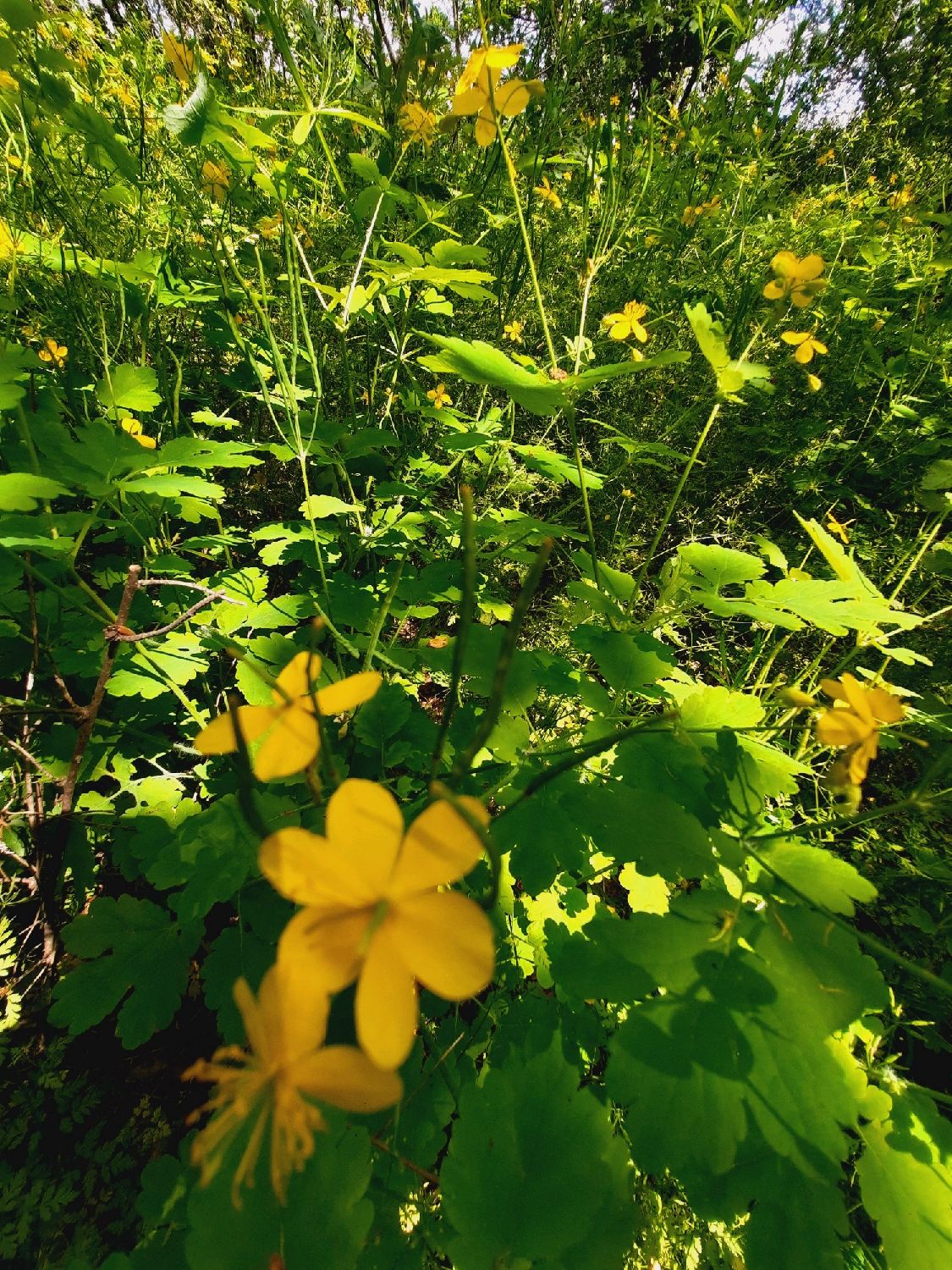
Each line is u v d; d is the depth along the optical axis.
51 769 0.16
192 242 0.27
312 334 0.30
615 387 0.33
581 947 0.09
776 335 0.37
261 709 0.06
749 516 0.31
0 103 0.16
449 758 0.15
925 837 0.18
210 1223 0.08
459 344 0.14
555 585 0.28
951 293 0.40
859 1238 0.12
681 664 0.26
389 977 0.05
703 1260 0.12
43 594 0.17
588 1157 0.08
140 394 0.17
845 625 0.14
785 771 0.13
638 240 0.41
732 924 0.09
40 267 0.22
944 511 0.19
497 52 0.13
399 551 0.22
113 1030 0.15
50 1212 0.13
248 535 0.26
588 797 0.10
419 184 0.33
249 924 0.13
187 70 0.15
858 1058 0.13
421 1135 0.11
